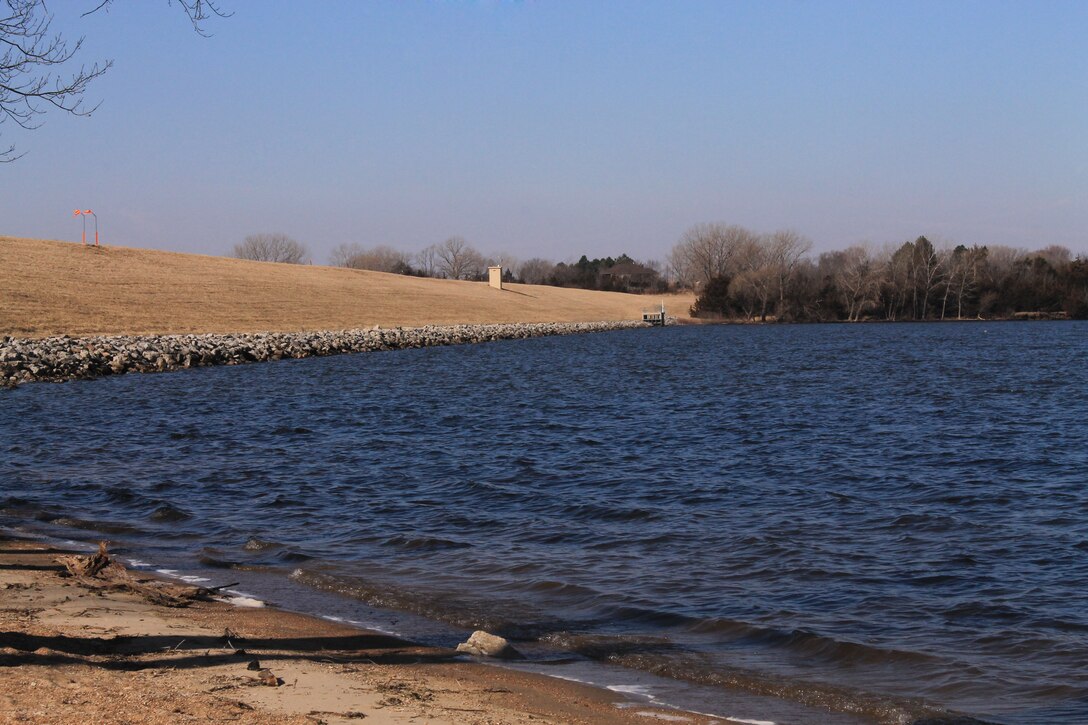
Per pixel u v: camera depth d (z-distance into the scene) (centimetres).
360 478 1820
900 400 3400
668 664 852
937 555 1255
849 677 828
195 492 1666
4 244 9081
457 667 830
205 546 1299
